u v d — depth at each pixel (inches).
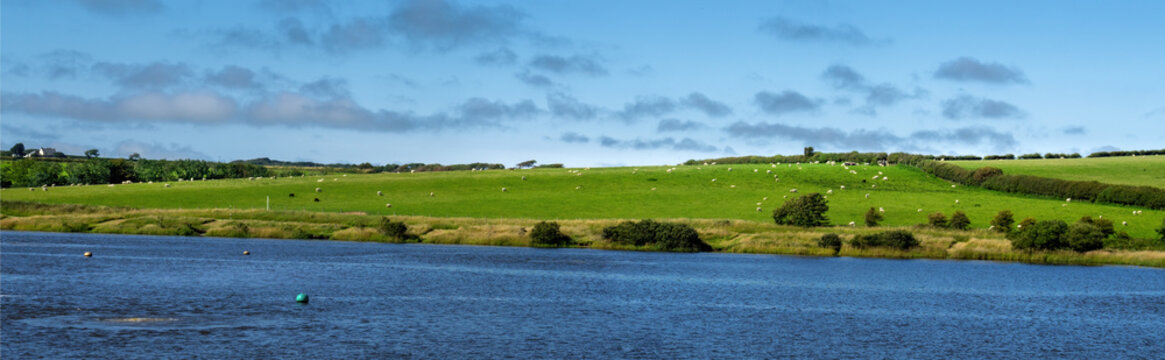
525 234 4736.7
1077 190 6122.1
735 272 3550.7
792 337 2155.5
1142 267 3976.4
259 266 3457.2
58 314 2206.0
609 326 2252.7
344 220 5182.1
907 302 2783.0
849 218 5329.7
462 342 2011.6
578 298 2738.7
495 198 6117.1
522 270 3499.0
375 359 1818.4
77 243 4249.5
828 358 1930.4
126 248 4055.1
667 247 4441.4
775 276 3437.5
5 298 2423.7
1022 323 2417.6
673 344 2034.9
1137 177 6934.1
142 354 1803.6
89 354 1787.6
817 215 5064.0
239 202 5866.1
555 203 5910.4
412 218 5137.8
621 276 3341.5
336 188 6545.3
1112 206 5753.0
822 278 3395.7
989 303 2785.4
